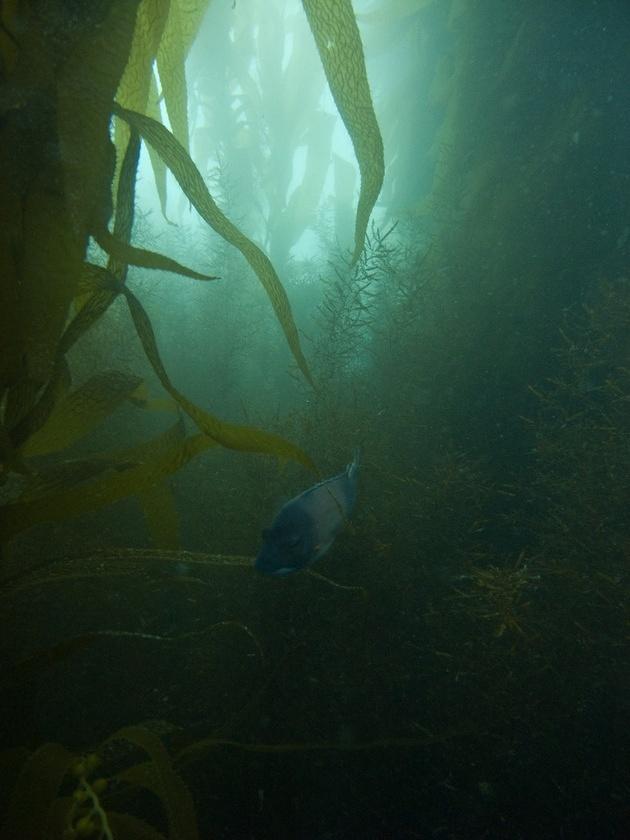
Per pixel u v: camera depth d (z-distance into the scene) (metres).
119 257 1.44
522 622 2.92
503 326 4.95
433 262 5.15
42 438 1.79
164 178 2.08
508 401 4.88
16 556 2.88
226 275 4.73
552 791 2.71
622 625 2.97
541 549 3.75
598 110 4.96
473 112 5.67
